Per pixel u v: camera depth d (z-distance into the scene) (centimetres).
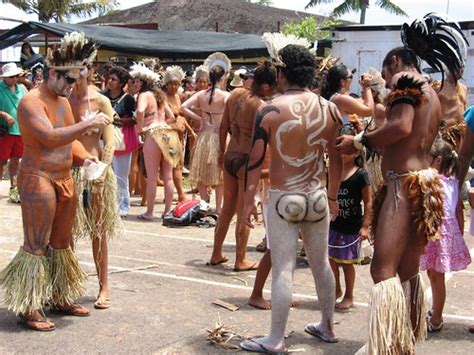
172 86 1038
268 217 460
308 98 454
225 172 660
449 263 501
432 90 439
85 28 1694
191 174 893
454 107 811
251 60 1934
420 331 450
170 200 914
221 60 975
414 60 447
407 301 441
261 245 762
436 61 459
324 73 625
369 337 410
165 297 583
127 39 1709
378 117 593
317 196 455
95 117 476
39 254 489
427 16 454
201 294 595
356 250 556
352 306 569
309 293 608
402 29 459
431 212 423
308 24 2850
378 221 433
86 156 522
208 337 485
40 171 483
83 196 522
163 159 909
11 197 1012
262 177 620
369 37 1639
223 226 682
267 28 3662
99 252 543
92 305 554
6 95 1014
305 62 457
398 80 421
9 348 461
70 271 519
